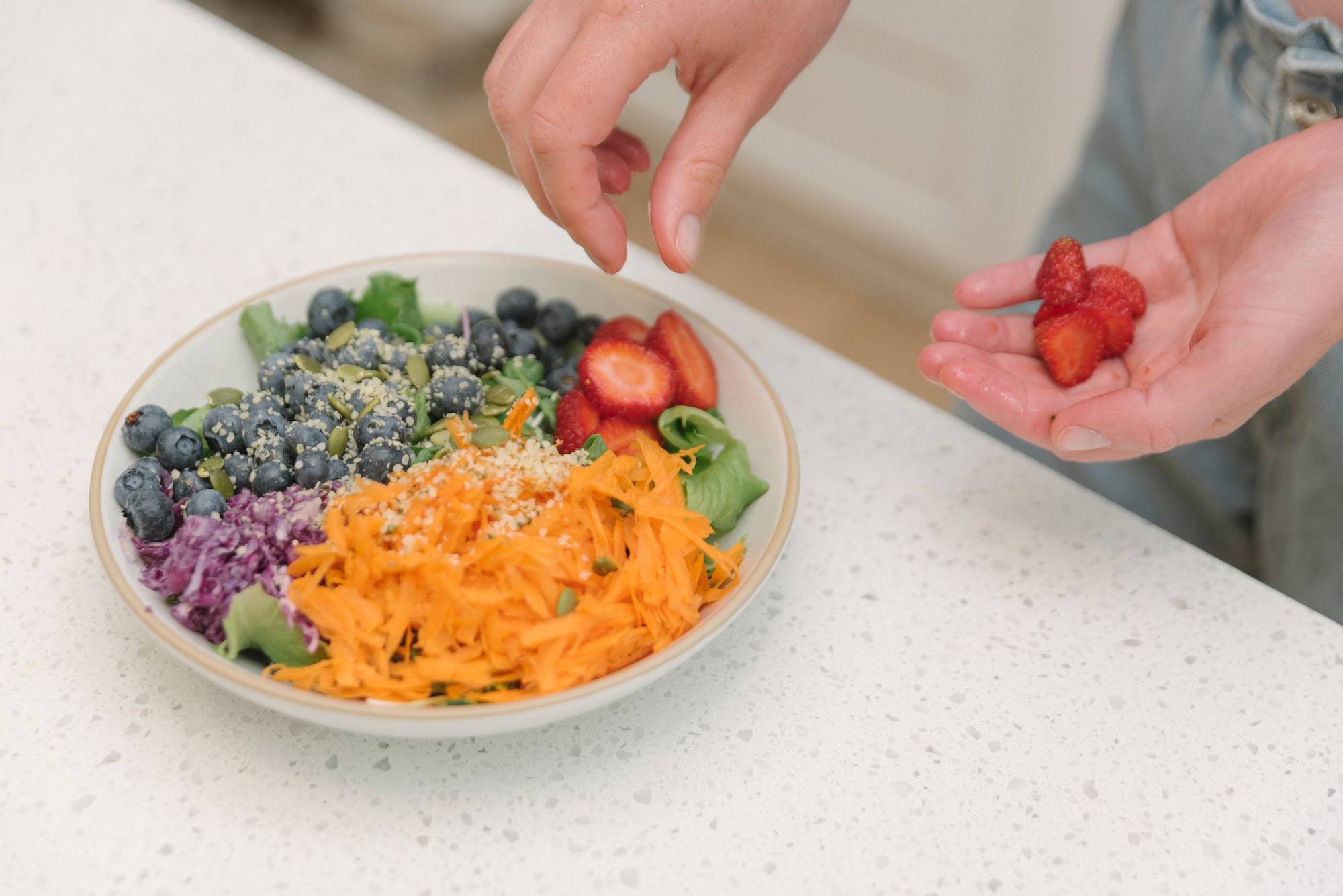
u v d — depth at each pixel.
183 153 0.72
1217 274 0.57
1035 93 1.12
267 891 0.47
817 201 1.35
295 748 0.50
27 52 0.77
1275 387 0.53
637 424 0.55
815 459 0.60
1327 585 0.65
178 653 0.47
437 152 0.73
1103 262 0.59
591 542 0.50
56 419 0.59
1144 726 0.52
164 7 0.81
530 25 0.52
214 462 0.53
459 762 0.50
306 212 0.69
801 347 0.64
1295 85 0.59
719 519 0.53
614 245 0.53
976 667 0.53
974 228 1.24
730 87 0.51
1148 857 0.49
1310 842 0.49
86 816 0.48
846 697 0.52
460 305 0.60
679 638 0.48
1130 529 0.58
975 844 0.49
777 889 0.48
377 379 0.56
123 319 0.63
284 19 1.55
